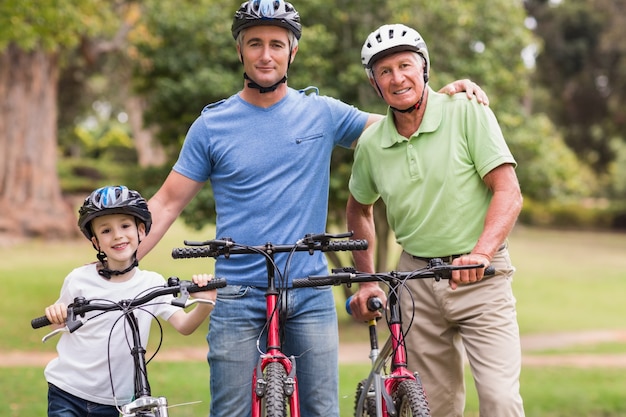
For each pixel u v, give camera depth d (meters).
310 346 4.69
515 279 25.33
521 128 14.78
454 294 4.78
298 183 4.71
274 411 3.78
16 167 27.38
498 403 4.55
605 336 16.03
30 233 26.97
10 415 8.23
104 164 47.12
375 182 5.05
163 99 13.55
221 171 4.75
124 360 4.26
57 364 4.27
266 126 4.72
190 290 3.95
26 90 27.42
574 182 26.38
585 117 43.25
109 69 34.19
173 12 13.98
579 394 9.77
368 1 13.32
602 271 27.44
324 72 13.20
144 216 4.25
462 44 14.09
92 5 17.42
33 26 14.56
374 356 4.60
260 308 4.66
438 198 4.76
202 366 11.57
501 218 4.54
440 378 5.04
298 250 4.23
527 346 14.80
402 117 4.83
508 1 14.33
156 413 3.85
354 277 4.07
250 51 4.64
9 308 16.70
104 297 4.26
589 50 39.91
